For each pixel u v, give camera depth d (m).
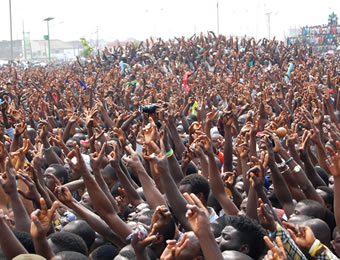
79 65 30.91
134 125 9.52
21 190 4.79
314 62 26.03
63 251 3.97
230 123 6.48
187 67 26.17
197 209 3.37
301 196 5.41
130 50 30.44
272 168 5.17
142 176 5.18
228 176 5.86
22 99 16.02
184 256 3.90
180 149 7.30
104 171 6.32
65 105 14.54
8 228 3.98
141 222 4.72
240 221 4.11
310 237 3.55
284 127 7.01
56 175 6.54
